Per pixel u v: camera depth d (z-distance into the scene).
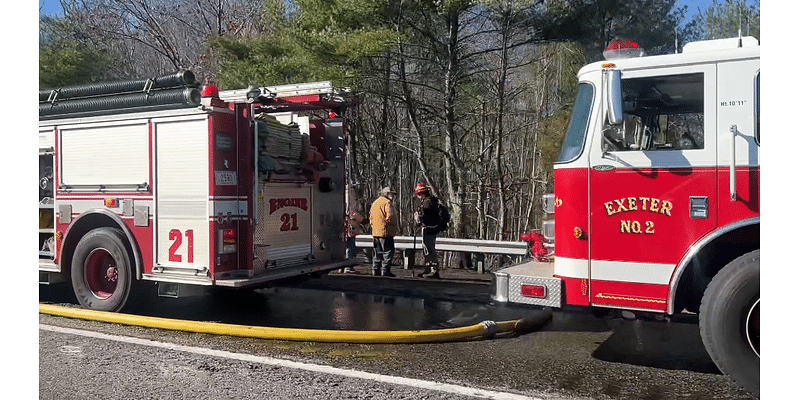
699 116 4.73
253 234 6.82
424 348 5.78
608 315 5.39
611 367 5.19
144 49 28.34
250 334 6.11
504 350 5.71
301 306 7.96
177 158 6.78
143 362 5.30
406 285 9.53
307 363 5.26
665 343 5.98
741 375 4.38
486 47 16.75
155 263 6.93
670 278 4.73
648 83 4.89
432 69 16.61
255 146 6.81
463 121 18.91
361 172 18.91
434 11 15.18
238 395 4.46
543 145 17.78
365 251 11.66
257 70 14.75
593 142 5.02
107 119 7.23
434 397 4.42
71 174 7.53
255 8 25.22
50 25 23.19
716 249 4.99
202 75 25.22
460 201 16.16
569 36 14.44
